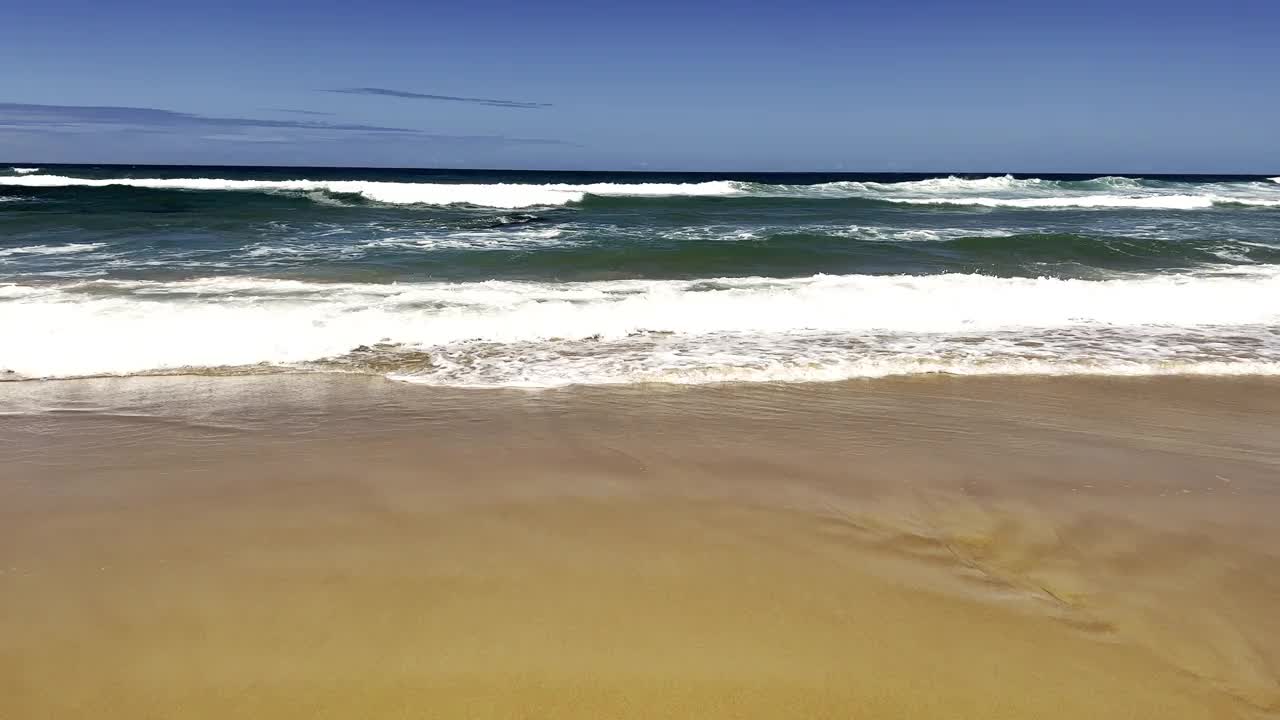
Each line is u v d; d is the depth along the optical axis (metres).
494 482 4.11
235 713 2.33
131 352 6.58
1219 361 6.93
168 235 14.42
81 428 4.91
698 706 2.40
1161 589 3.16
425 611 2.87
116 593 2.96
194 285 9.37
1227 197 28.97
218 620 2.79
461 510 3.76
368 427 5.02
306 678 2.49
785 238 14.66
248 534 3.46
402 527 3.56
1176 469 4.50
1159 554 3.46
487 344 7.24
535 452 4.59
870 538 3.56
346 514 3.69
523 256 12.26
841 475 4.32
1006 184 32.88
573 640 2.71
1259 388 6.26
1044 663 2.64
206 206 20.75
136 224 16.22
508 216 19.20
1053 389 6.14
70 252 12.08
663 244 13.67
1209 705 2.46
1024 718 2.38
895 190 30.75
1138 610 3.00
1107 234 15.97
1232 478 4.37
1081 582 3.20
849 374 6.44
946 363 6.75
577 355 6.90
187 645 2.64
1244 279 10.84
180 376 6.16
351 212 19.70
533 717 2.34
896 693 2.47
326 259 11.75
